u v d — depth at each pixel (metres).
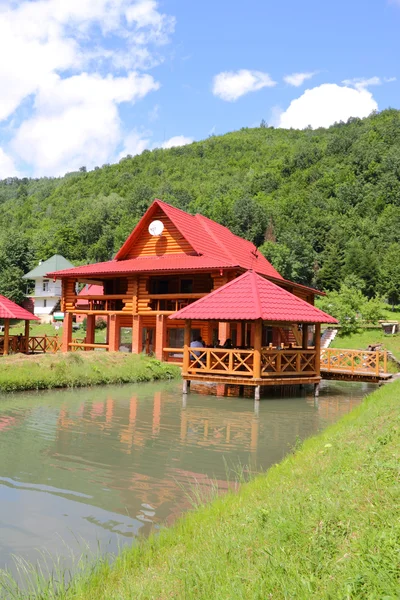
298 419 13.32
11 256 74.50
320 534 4.27
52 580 4.62
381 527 4.16
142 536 5.68
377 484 5.11
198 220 31.86
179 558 4.48
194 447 9.95
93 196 127.12
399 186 97.75
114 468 8.37
